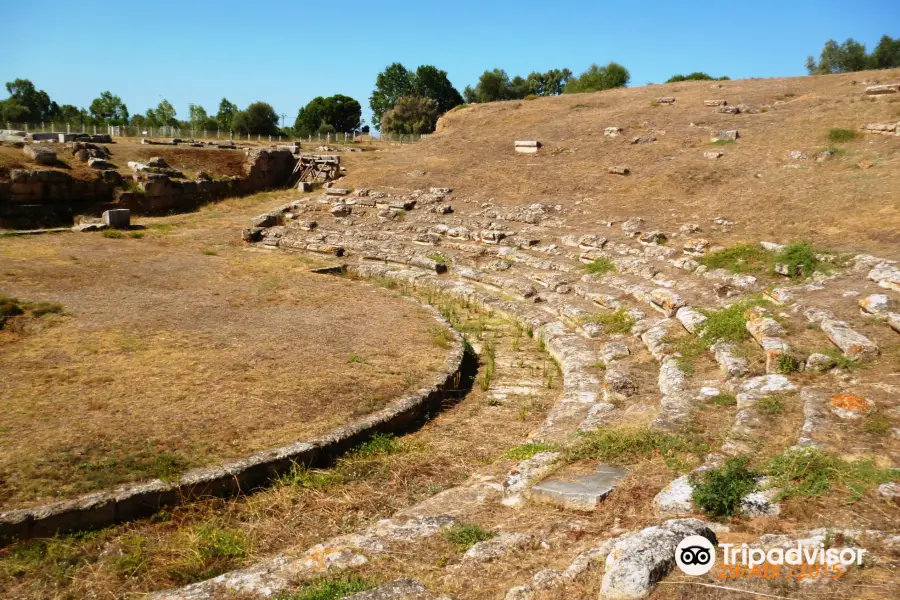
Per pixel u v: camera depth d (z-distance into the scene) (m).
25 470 7.08
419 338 13.28
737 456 6.55
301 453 8.01
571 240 20.31
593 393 10.52
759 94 36.91
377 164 34.00
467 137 38.41
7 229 24.91
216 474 7.29
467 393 11.47
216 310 14.62
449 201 26.95
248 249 23.44
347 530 6.84
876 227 15.62
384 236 23.88
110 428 8.25
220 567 6.12
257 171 35.56
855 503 5.34
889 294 10.96
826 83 37.59
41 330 12.42
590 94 46.81
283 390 9.91
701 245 16.78
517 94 88.81
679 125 32.41
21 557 6.08
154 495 6.90
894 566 4.36
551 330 14.42
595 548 5.15
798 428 7.20
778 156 24.42
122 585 5.79
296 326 13.64
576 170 27.81
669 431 7.64
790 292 11.95
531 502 6.61
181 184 30.84
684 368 10.18
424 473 8.21
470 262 20.80
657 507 5.76
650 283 15.84
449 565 5.43
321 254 22.67
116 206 28.22
